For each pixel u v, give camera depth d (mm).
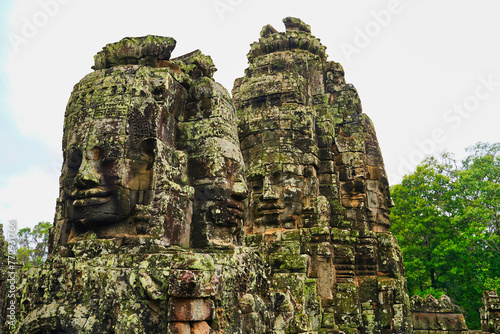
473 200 27188
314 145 13414
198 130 8125
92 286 6492
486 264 24281
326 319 11930
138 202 7039
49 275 6996
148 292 5898
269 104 13797
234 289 6922
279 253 11984
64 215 7500
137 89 7449
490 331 14133
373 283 14211
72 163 7418
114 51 8312
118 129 7191
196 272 5828
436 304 15906
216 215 7609
